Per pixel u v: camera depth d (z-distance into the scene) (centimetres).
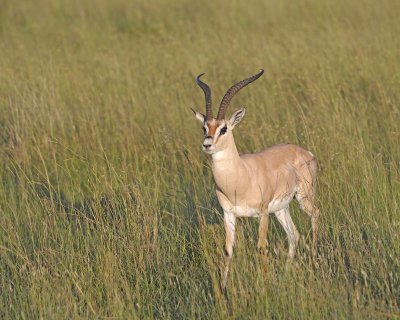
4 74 4647
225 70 4628
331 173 3008
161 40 5753
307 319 2111
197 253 2617
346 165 3017
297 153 2786
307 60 4550
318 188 2930
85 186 3394
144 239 2578
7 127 3888
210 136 2427
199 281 2438
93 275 2433
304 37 5234
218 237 2584
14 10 7500
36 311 2239
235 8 6838
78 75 4584
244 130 3591
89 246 2625
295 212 2922
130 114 3934
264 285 2223
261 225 2566
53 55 5234
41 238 2697
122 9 7212
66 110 4006
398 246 2388
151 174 3381
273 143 3434
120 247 2516
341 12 6194
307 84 4088
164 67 4772
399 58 4569
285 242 2817
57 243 2655
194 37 5722
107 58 5088
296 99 3791
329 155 3117
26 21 7131
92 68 4819
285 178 2672
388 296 2203
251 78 2528
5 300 2353
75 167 3512
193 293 2275
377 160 3127
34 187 3150
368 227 2611
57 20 7044
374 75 4253
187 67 4738
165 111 4006
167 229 2811
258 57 4800
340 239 2642
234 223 2581
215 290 2262
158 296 2372
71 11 7369
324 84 4106
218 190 2558
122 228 2631
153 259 2523
